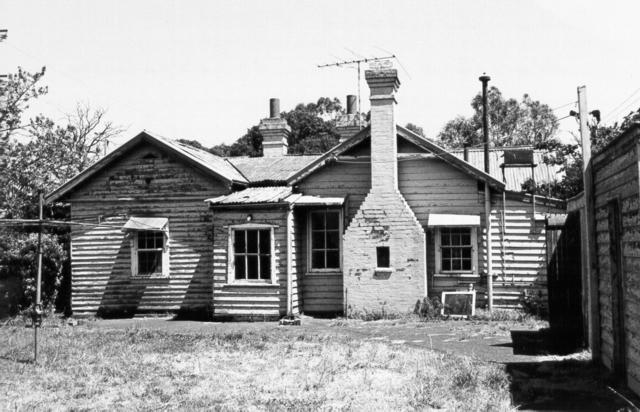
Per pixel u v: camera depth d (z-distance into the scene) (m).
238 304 19.47
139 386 10.33
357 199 20.53
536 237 18.98
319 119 63.62
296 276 19.88
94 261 21.72
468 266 19.53
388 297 19.09
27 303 21.66
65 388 10.30
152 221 21.09
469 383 9.69
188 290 20.98
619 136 8.83
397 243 19.19
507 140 60.53
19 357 13.13
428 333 15.67
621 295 9.41
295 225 20.11
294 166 23.27
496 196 19.36
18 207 23.73
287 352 13.14
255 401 9.10
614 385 9.33
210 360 12.48
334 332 16.23
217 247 19.75
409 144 20.11
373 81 19.86
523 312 18.64
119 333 16.58
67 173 29.39
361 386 9.88
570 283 14.02
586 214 11.33
